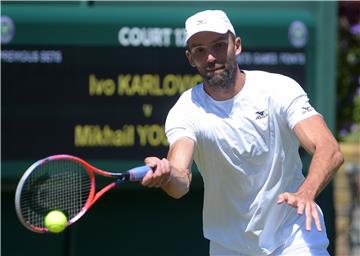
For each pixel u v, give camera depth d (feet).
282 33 68.85
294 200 38.17
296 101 43.80
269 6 69.36
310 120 43.24
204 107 44.78
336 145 41.83
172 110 45.60
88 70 68.23
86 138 68.23
